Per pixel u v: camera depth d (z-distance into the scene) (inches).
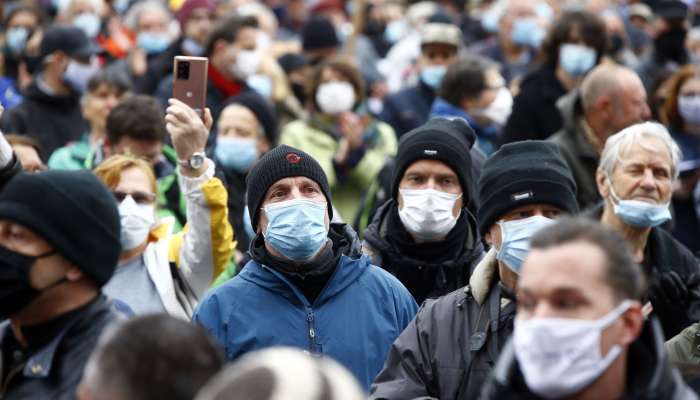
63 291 409.4
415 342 474.0
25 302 406.9
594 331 348.2
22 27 1083.3
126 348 324.8
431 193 554.3
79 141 850.1
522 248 477.7
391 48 1449.3
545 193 488.4
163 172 684.7
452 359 467.2
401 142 571.8
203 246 546.0
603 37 812.0
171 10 1314.0
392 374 473.4
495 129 818.8
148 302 544.4
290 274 500.7
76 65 869.8
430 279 563.8
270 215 500.7
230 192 740.7
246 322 493.0
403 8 1576.0
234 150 753.6
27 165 651.5
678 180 796.6
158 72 1016.2
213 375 326.6
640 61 1170.0
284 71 1064.2
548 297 350.6
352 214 831.1
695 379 418.0
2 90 991.6
